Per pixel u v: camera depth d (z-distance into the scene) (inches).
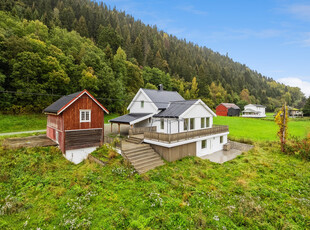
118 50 2129.7
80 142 555.8
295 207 322.3
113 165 460.8
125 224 265.6
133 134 677.3
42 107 1114.1
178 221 270.8
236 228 264.7
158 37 4047.7
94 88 1350.9
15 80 1005.8
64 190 351.3
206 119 797.2
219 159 608.1
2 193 337.7
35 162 456.1
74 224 259.9
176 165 503.8
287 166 534.9
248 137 957.2
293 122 1644.9
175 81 2625.5
